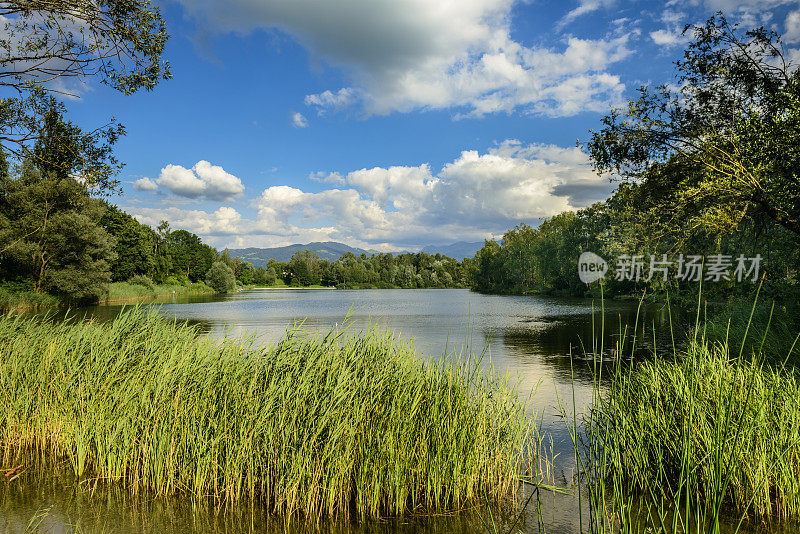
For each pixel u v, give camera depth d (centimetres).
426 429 467
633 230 1210
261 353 569
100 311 3175
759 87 1016
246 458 459
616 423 444
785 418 429
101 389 549
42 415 573
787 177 895
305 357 534
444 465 449
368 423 455
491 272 8962
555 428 666
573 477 502
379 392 479
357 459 447
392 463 435
